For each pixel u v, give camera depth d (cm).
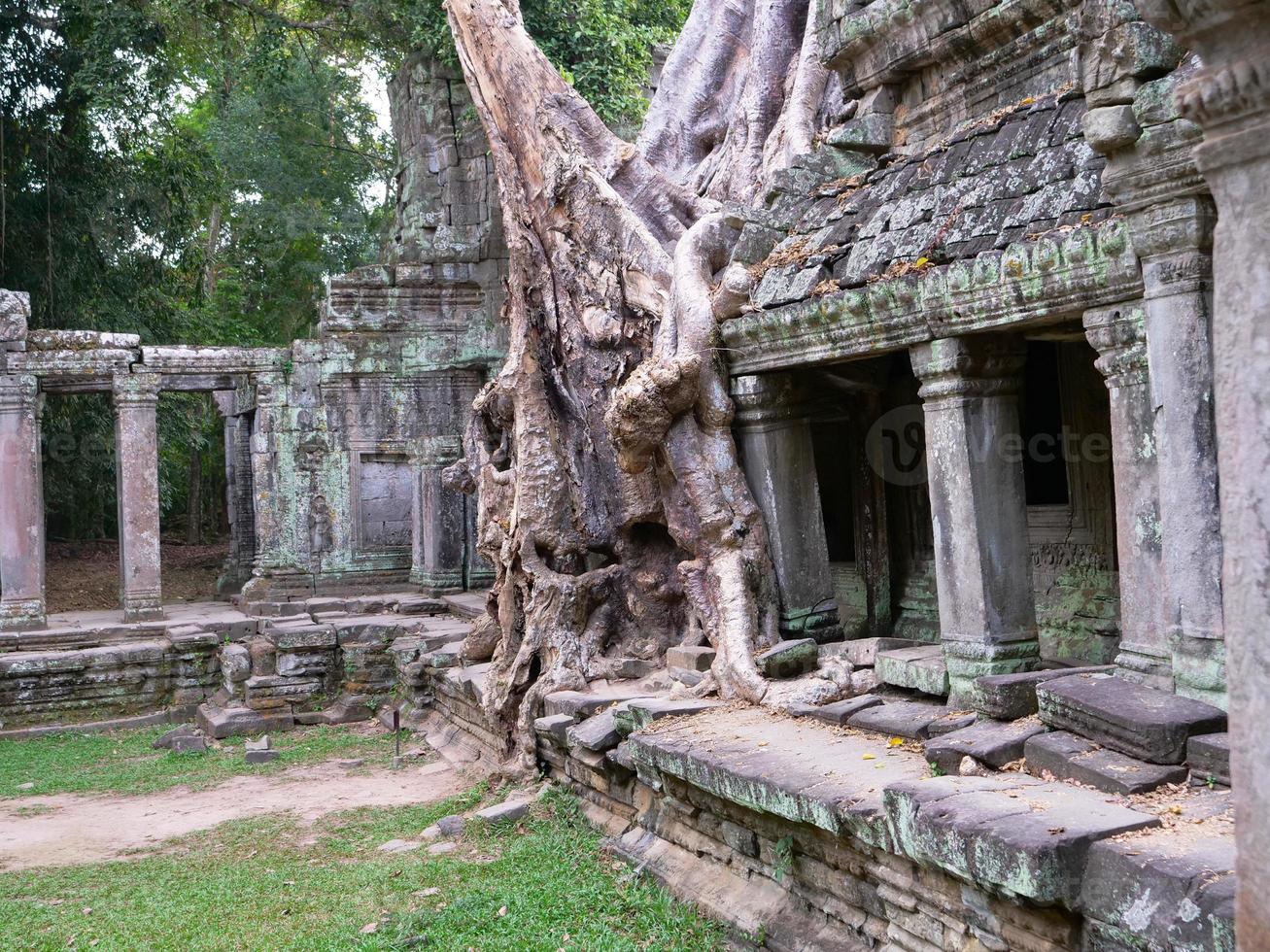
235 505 2048
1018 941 419
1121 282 507
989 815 417
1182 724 445
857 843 511
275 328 2973
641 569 991
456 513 1745
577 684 936
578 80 1692
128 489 1672
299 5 2266
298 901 725
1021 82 764
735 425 865
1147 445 511
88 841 924
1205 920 332
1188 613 473
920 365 647
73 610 2047
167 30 2039
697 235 900
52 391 1722
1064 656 731
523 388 1019
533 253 1047
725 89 1387
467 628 1470
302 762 1198
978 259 578
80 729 1452
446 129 1902
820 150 927
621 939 595
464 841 834
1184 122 444
